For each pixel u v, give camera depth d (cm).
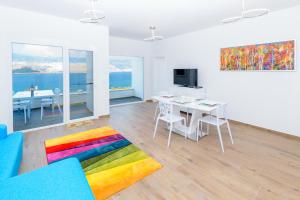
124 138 357
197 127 352
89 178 224
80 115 502
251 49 407
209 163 263
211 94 511
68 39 436
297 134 351
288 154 291
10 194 139
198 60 543
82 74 488
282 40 358
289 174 236
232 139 350
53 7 358
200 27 499
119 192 202
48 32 406
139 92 900
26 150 306
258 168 251
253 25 401
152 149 309
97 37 485
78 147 315
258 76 402
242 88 436
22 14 371
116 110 620
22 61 422
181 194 199
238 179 226
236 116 455
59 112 550
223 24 461
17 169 212
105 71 513
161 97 415
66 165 182
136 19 427
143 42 741
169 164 260
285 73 359
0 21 350
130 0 317
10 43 363
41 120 476
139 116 536
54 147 315
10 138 257
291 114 357
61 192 142
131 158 276
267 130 396
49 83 508
